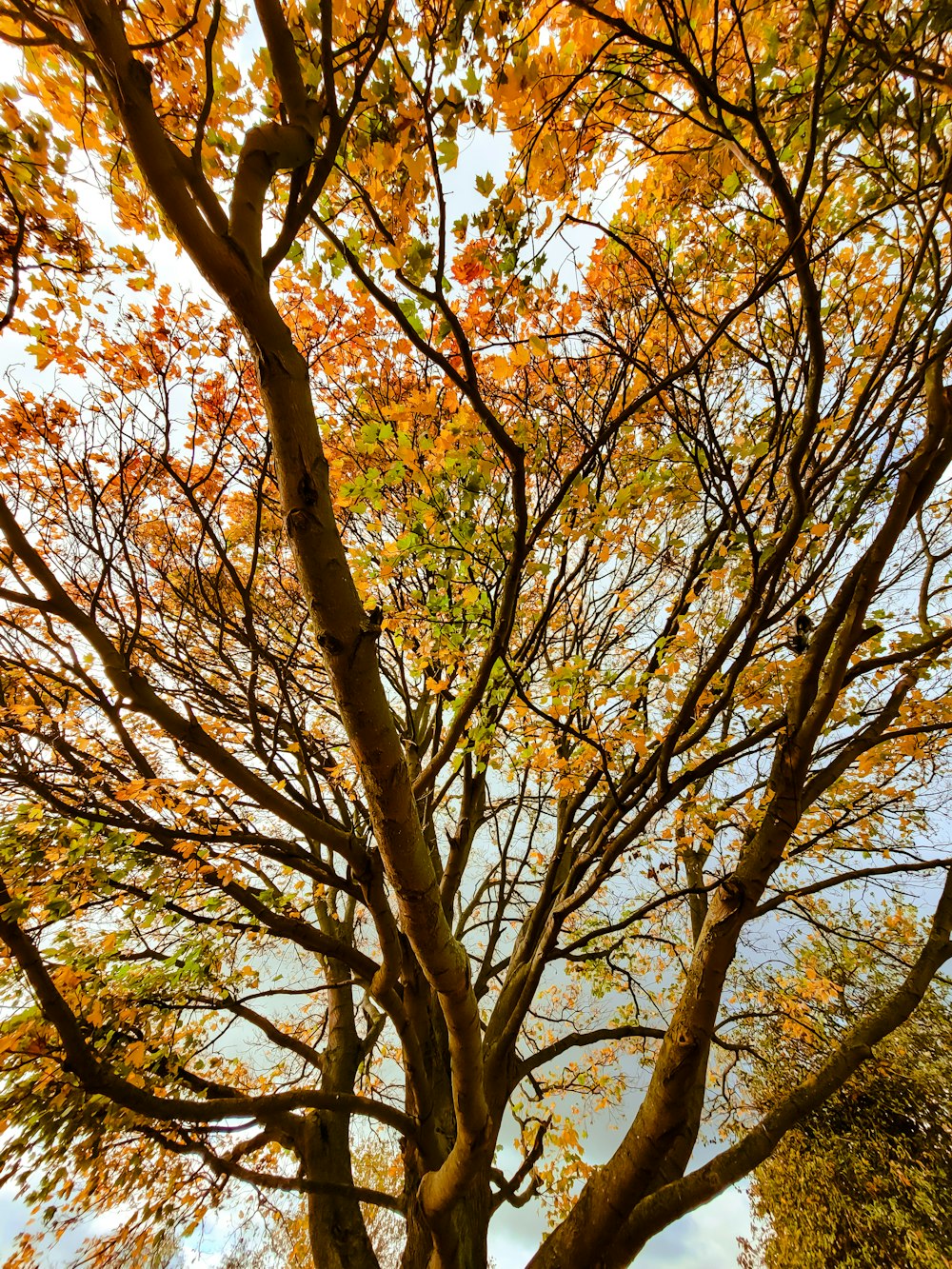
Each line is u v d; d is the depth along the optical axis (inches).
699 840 169.6
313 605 65.7
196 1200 187.8
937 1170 303.4
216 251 55.7
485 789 241.6
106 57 52.4
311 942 157.2
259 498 123.5
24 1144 163.6
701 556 149.1
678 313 141.8
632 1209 112.7
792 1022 250.8
